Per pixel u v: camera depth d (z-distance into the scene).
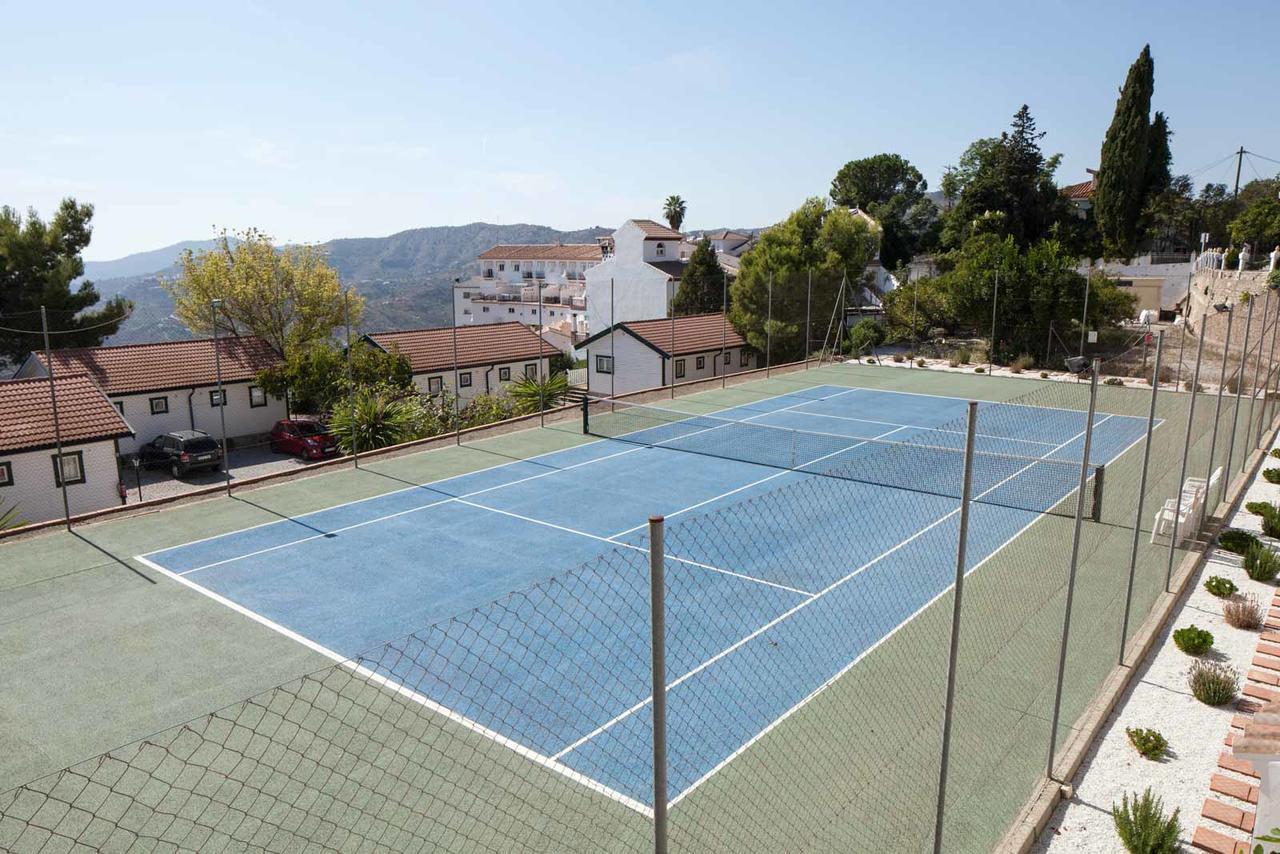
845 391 30.91
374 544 14.56
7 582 13.05
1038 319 36.19
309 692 9.51
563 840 6.82
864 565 13.18
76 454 20.89
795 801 7.18
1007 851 6.27
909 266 62.28
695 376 37.81
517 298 76.19
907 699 9.02
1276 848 5.30
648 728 8.61
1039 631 10.68
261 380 29.69
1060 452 21.06
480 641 10.69
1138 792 7.25
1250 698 8.62
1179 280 47.38
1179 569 12.50
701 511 16.19
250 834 6.96
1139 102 50.34
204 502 17.28
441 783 7.68
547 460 20.52
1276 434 20.72
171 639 11.04
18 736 8.82
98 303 38.28
